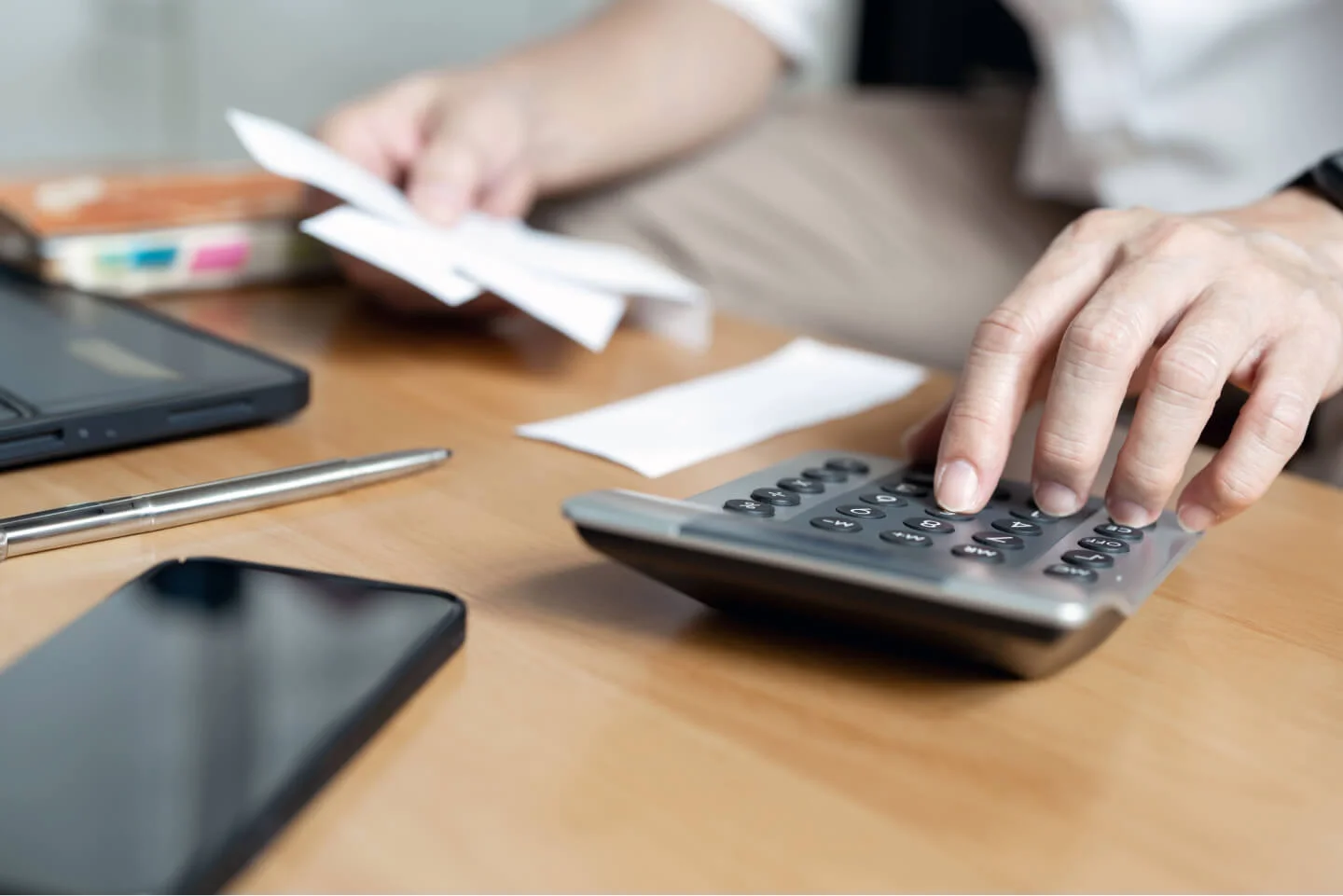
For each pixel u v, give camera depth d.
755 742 0.28
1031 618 0.27
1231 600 0.39
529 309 0.58
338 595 0.31
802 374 0.64
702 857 0.24
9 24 1.74
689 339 0.69
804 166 1.00
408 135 0.75
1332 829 0.27
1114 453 0.53
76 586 0.33
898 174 1.03
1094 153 0.96
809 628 0.33
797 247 0.93
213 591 0.31
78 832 0.21
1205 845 0.26
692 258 0.91
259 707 0.26
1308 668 0.35
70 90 1.82
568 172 0.83
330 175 0.62
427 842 0.24
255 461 0.45
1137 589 0.31
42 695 0.26
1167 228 0.42
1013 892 0.24
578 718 0.29
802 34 1.02
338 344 0.63
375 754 0.26
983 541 0.33
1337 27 0.86
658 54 0.92
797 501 0.36
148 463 0.44
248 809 0.22
